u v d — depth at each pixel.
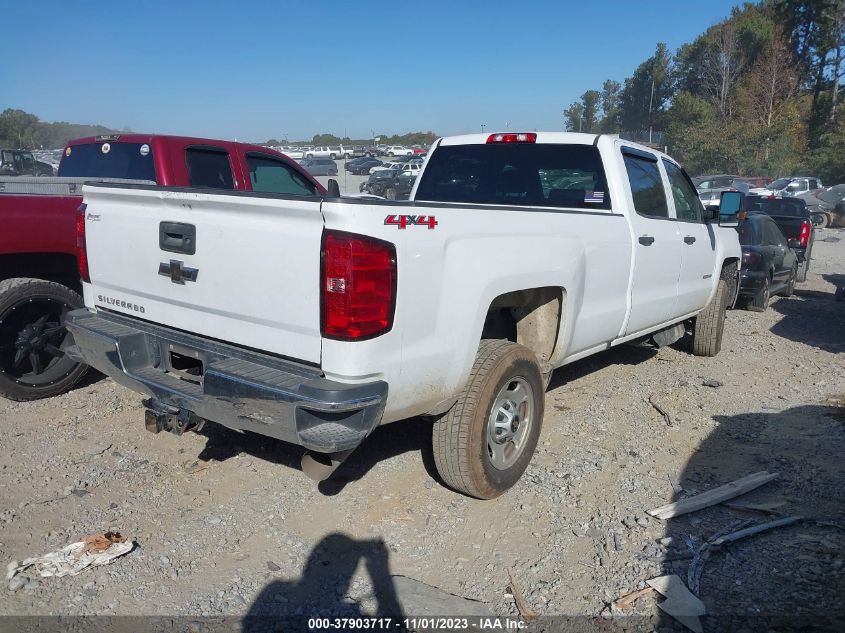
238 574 3.37
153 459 4.54
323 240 3.02
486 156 5.87
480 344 3.95
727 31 58.44
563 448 4.86
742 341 8.46
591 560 3.52
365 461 4.60
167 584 3.28
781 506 4.03
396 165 38.22
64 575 3.29
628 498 4.15
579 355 4.96
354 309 3.02
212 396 3.30
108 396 5.64
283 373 3.21
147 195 3.69
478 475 3.88
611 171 5.27
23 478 4.24
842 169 50.25
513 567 3.47
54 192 6.09
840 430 5.23
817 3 59.34
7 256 5.36
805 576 3.35
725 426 5.34
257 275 3.27
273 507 3.98
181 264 3.60
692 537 3.71
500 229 3.77
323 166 44.44
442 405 3.69
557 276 4.23
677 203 6.42
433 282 3.34
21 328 5.32
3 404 5.41
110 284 4.09
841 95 60.28
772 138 51.88
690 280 6.48
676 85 72.06
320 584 3.32
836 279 15.10
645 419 5.46
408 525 3.83
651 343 6.75
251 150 6.84
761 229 10.93
